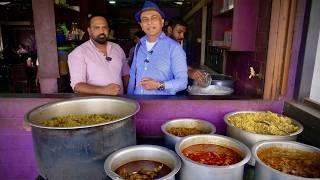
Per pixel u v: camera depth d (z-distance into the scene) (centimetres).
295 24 156
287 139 125
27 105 162
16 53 541
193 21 645
